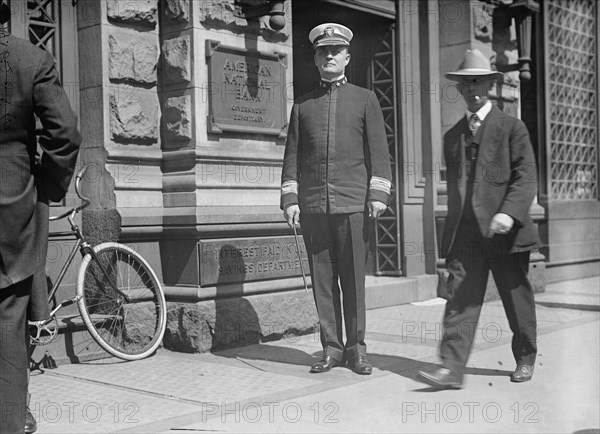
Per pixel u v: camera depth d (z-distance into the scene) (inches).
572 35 413.7
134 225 226.7
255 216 239.6
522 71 331.0
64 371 201.8
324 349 197.9
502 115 151.5
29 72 133.3
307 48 292.4
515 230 159.3
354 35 322.7
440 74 321.4
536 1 378.3
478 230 155.4
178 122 235.8
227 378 190.7
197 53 234.7
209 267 228.7
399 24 317.1
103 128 226.5
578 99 417.1
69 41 228.5
